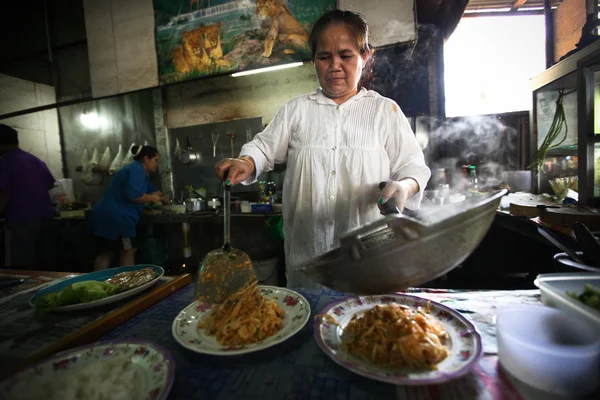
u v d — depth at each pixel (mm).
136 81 3396
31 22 4602
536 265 3047
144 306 1021
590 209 2021
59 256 3656
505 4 4043
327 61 1354
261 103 3896
